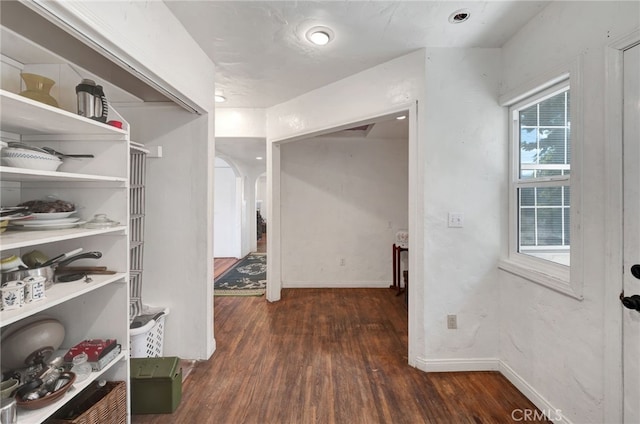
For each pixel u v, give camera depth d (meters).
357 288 4.40
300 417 1.70
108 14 1.20
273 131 3.49
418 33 1.94
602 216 1.34
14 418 1.00
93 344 1.38
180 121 2.28
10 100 0.94
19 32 1.29
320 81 2.72
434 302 2.16
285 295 4.04
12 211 1.16
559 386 1.61
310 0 1.61
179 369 1.84
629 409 1.25
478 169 2.14
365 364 2.26
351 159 4.45
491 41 2.05
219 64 2.37
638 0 1.19
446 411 1.75
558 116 1.74
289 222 4.43
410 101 2.21
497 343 2.17
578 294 1.45
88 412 1.26
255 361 2.30
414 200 2.22
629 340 1.25
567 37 1.53
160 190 2.30
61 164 1.42
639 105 1.20
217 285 4.54
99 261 1.48
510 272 2.02
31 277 1.10
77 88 1.33
